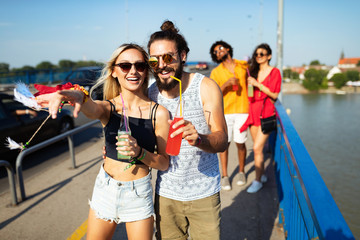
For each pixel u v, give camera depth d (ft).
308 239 5.14
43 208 11.68
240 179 13.20
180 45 5.87
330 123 209.05
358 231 42.91
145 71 6.16
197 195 6.13
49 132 21.59
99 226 6.03
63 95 4.55
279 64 24.41
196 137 4.84
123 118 5.90
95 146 22.03
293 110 287.48
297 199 6.51
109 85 6.25
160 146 6.11
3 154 17.93
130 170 5.89
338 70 514.27
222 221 10.21
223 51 12.36
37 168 17.88
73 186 13.91
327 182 78.59
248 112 12.67
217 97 6.01
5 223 10.54
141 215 5.86
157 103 6.18
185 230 6.76
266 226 9.83
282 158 10.47
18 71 67.10
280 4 24.00
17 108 18.98
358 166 97.25
